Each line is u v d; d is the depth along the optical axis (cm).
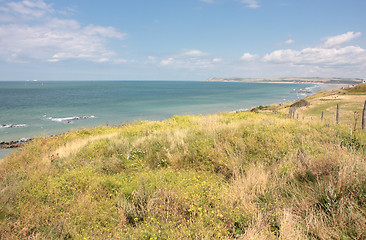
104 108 5159
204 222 345
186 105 6050
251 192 432
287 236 293
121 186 525
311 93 12138
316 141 684
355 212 337
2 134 2536
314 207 371
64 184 543
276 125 950
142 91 13588
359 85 6228
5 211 438
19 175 672
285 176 473
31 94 9662
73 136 1491
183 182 488
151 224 350
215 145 728
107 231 360
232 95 10688
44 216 398
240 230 336
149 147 855
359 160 466
